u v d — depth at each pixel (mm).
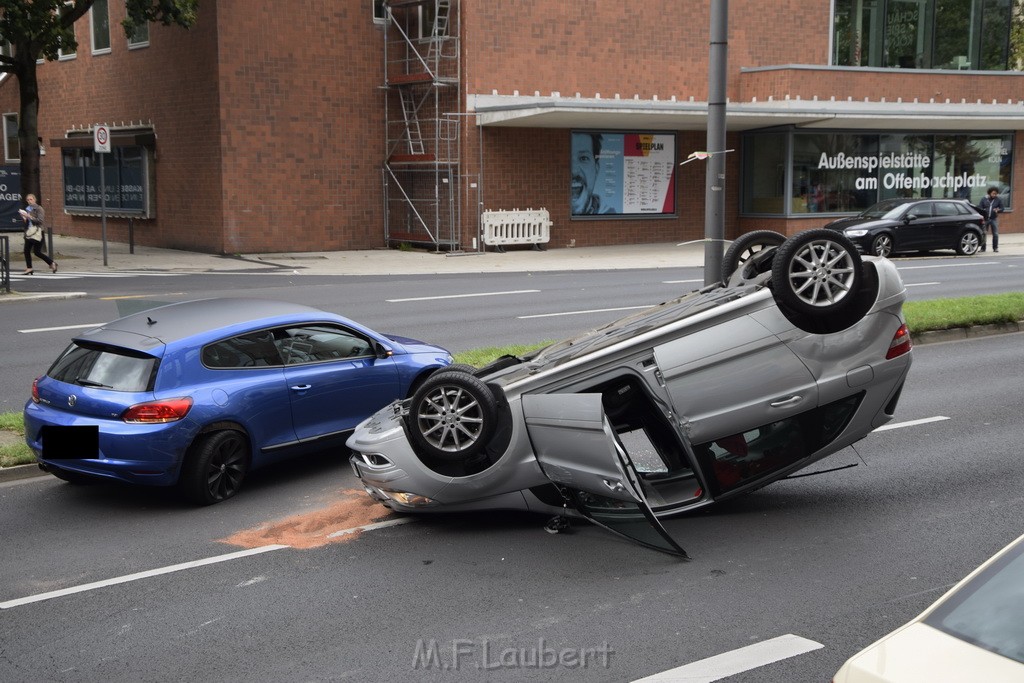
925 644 3266
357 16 31297
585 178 32562
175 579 6793
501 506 7492
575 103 28297
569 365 7266
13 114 41438
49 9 26844
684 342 7211
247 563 7078
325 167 31312
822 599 6215
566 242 32500
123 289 21516
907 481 8609
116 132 34656
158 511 8297
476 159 30609
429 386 7285
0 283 21938
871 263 7594
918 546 7086
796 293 7230
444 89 30688
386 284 22953
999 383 12445
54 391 8383
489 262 28453
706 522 7715
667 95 33562
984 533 7316
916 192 36594
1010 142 38000
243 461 8633
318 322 9344
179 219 32000
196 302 9500
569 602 6270
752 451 7641
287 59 30359
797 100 33656
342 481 9047
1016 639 3250
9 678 5398
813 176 34750
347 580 6723
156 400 8086
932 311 16453
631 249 32156
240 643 5785
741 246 8789
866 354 7430
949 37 38344
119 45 33938
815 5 35906
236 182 30047
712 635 5734
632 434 9852
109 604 6379
